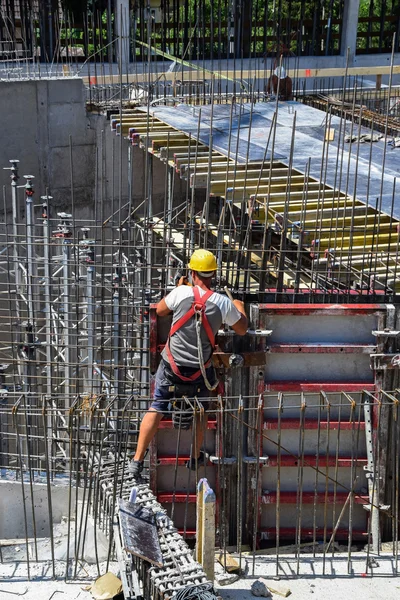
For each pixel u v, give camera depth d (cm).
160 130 2744
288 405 1412
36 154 3184
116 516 1270
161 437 1413
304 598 1220
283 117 3005
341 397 1380
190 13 5050
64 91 3167
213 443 1422
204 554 1174
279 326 1388
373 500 1376
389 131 3094
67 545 1258
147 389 1683
